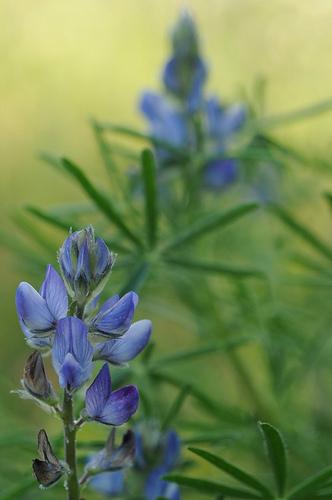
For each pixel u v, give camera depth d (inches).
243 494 19.8
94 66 44.1
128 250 23.0
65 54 44.0
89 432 25.8
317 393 28.3
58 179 39.2
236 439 23.7
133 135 24.0
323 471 19.8
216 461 19.6
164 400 26.7
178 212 25.1
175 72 25.3
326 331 26.0
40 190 39.4
